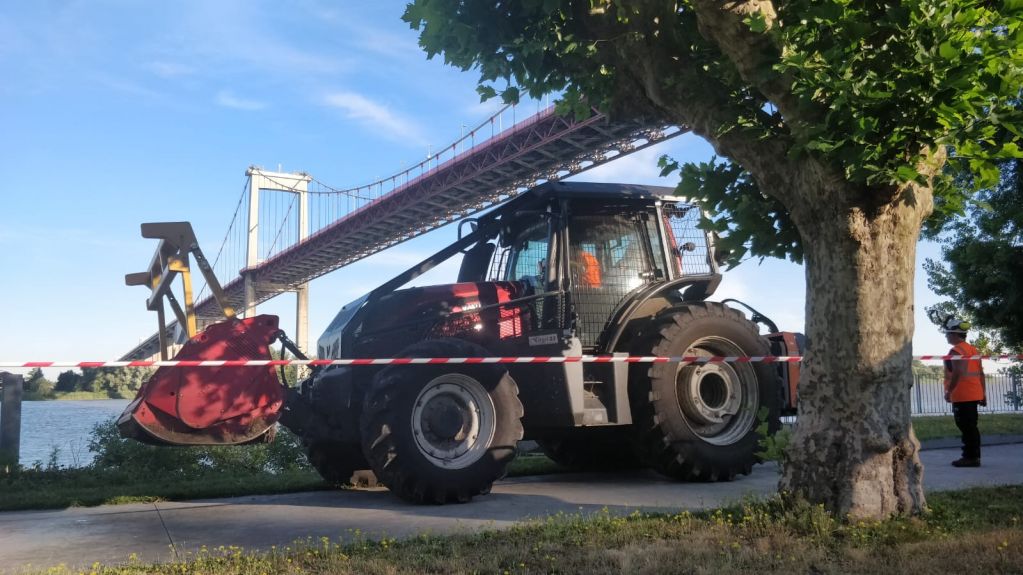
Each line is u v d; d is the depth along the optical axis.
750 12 3.78
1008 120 3.47
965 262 14.04
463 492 5.36
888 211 3.98
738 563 3.24
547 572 3.23
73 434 15.93
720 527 3.88
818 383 4.10
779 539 3.58
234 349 5.23
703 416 6.40
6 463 7.30
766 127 4.20
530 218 6.85
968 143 3.69
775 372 6.77
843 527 3.73
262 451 8.28
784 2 3.90
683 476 6.31
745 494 4.91
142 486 6.59
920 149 3.71
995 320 14.08
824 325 4.09
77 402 42.97
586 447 7.49
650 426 6.17
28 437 14.76
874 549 3.43
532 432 6.82
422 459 5.25
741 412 6.57
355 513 5.07
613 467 7.49
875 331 3.96
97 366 4.55
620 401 6.11
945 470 6.65
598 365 6.20
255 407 5.16
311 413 5.89
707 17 3.85
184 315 5.87
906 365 4.04
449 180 46.19
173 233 5.59
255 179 68.38
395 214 50.22
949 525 3.82
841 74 3.56
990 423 11.54
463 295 6.22
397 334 6.10
